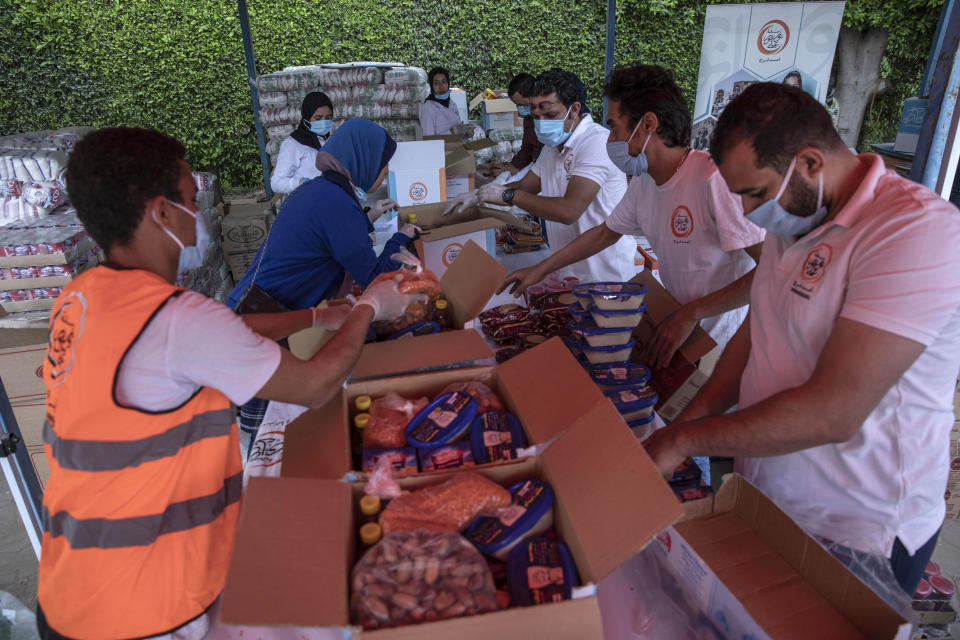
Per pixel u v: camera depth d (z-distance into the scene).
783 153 0.95
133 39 7.46
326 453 1.14
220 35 7.68
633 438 0.95
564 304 1.95
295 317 1.58
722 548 1.00
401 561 0.86
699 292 1.87
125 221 0.94
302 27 7.96
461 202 2.88
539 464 1.09
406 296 1.44
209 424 1.00
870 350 0.88
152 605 0.97
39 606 1.02
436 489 1.01
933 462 1.10
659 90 1.70
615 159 1.87
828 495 1.17
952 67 1.70
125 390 0.90
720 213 1.65
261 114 5.27
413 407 1.27
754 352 1.20
